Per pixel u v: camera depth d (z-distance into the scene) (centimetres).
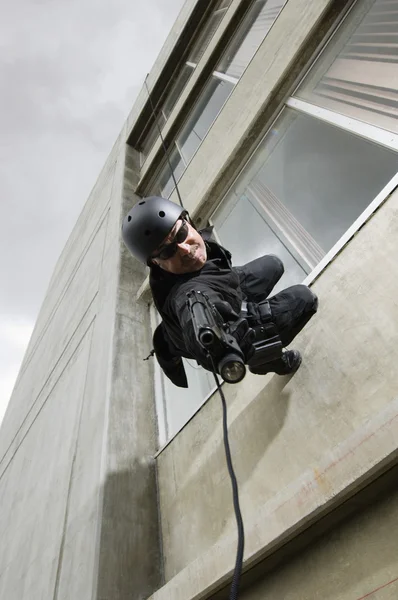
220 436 246
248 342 135
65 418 450
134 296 488
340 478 123
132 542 252
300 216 288
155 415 348
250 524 152
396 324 168
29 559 352
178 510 256
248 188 370
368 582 123
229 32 577
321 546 143
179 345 163
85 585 231
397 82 238
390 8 279
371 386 166
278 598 149
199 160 478
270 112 360
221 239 377
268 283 188
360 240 206
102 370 393
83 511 285
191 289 140
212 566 163
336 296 205
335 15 327
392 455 113
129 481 287
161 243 150
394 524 123
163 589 193
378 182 232
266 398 222
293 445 189
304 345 212
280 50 372
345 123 265
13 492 521
